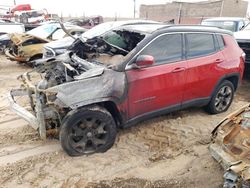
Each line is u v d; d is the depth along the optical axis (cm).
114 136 449
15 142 480
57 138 485
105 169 413
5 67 1034
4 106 636
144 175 403
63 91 405
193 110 616
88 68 458
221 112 605
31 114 438
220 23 1157
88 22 2250
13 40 1006
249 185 293
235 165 312
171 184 385
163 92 482
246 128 344
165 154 453
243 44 794
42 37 1059
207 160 438
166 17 4006
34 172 404
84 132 429
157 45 474
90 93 416
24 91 498
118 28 582
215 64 545
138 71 451
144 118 481
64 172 404
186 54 509
